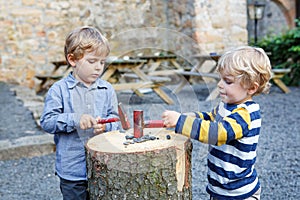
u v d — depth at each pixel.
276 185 2.49
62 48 6.43
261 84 1.46
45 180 2.77
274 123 4.07
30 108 4.57
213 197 1.53
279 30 10.17
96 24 6.68
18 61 6.18
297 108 4.77
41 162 3.13
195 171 2.48
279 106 4.90
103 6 6.72
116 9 6.83
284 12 10.11
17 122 4.12
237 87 1.45
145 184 1.45
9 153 3.21
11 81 6.18
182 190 1.53
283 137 3.54
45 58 6.33
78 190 1.64
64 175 1.63
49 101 1.65
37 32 6.24
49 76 5.57
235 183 1.47
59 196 2.49
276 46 6.84
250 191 1.49
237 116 1.42
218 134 1.38
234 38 6.85
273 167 2.77
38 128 3.90
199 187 2.32
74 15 6.48
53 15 6.32
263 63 1.43
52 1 6.29
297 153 3.07
